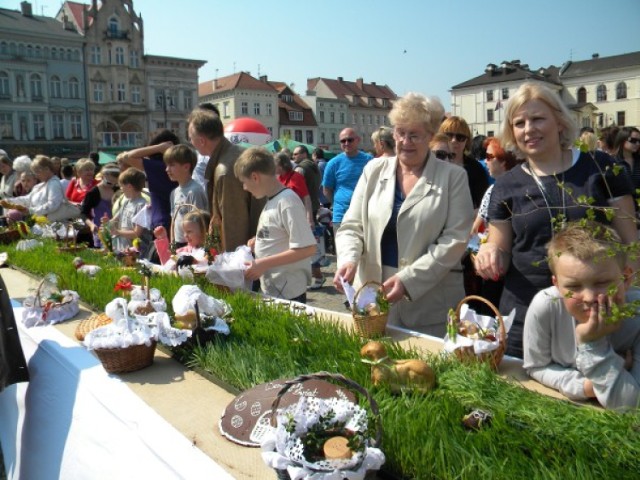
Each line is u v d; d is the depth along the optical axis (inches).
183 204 150.3
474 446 52.9
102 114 2026.3
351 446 49.2
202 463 57.2
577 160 82.8
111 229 179.8
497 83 2400.3
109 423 72.7
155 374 82.7
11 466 103.0
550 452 51.1
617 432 51.0
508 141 91.0
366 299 91.4
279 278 126.1
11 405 106.8
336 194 265.9
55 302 111.9
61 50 1911.9
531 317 70.0
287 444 49.0
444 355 74.0
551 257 62.9
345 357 77.4
